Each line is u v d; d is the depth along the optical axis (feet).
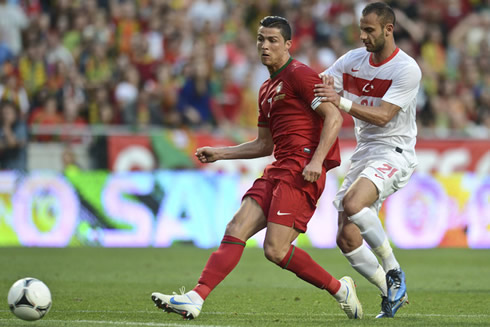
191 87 169.99
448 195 156.97
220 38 200.34
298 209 64.03
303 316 68.85
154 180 150.71
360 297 86.22
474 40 216.54
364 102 74.23
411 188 154.92
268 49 65.00
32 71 181.06
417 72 71.51
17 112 151.84
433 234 156.04
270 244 63.41
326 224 152.15
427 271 114.21
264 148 69.77
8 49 185.57
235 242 63.67
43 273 106.11
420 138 158.20
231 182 151.84
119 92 171.73
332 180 153.17
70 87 170.30
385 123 70.49
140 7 203.62
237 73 190.39
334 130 63.41
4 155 149.59
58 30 193.77
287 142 65.05
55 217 148.87
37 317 59.93
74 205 149.18
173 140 152.35
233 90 179.32
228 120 177.17
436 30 211.20
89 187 149.79
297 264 64.28
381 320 65.21
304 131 64.80
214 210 150.92
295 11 210.79
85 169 151.12
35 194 148.87
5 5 190.29
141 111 166.20
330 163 66.33
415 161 73.31
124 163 151.33
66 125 162.40
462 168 159.53
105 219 149.69
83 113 168.66
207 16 207.10
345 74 75.72
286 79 64.90
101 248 144.87
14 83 164.55
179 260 124.98
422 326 60.90
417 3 215.10
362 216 67.15
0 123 149.18
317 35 206.08
